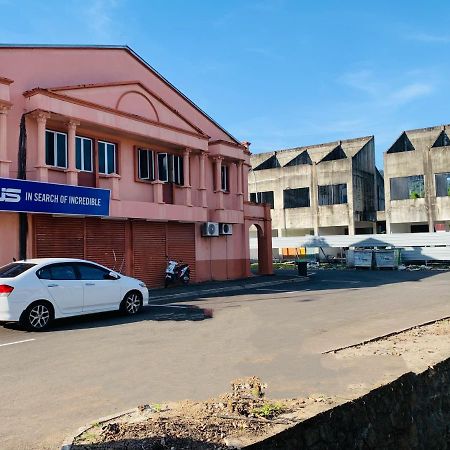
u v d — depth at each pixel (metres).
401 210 39.12
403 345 7.75
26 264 10.22
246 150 23.73
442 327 9.34
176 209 18.78
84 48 16.45
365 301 13.95
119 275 11.71
